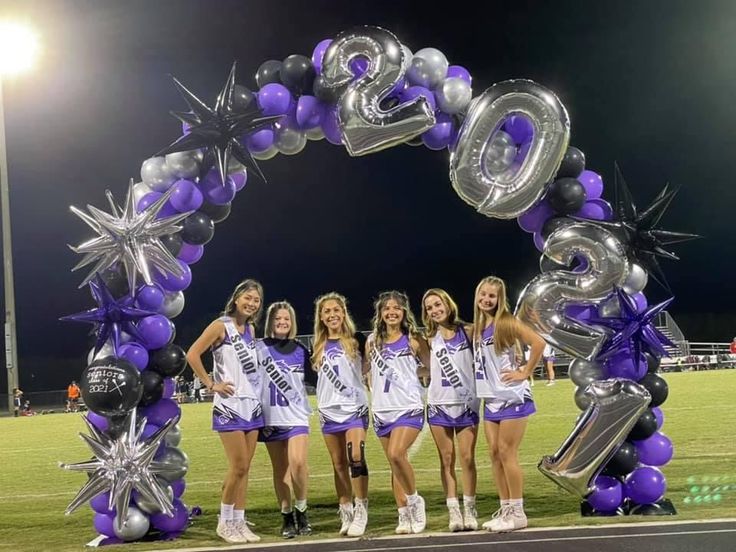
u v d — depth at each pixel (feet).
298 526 16.89
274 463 17.19
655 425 17.63
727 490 19.24
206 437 37.47
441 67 18.76
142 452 16.57
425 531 16.34
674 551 13.55
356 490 16.46
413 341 17.17
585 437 17.02
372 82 18.03
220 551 15.31
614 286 17.56
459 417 16.60
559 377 71.10
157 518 17.13
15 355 68.18
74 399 72.28
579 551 13.91
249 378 16.72
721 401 40.57
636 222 18.21
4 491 25.07
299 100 18.90
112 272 17.57
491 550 14.32
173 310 18.67
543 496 19.77
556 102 17.74
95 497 16.81
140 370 17.22
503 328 16.26
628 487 17.52
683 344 75.15
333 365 16.92
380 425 16.52
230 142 18.12
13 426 53.47
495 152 18.34
